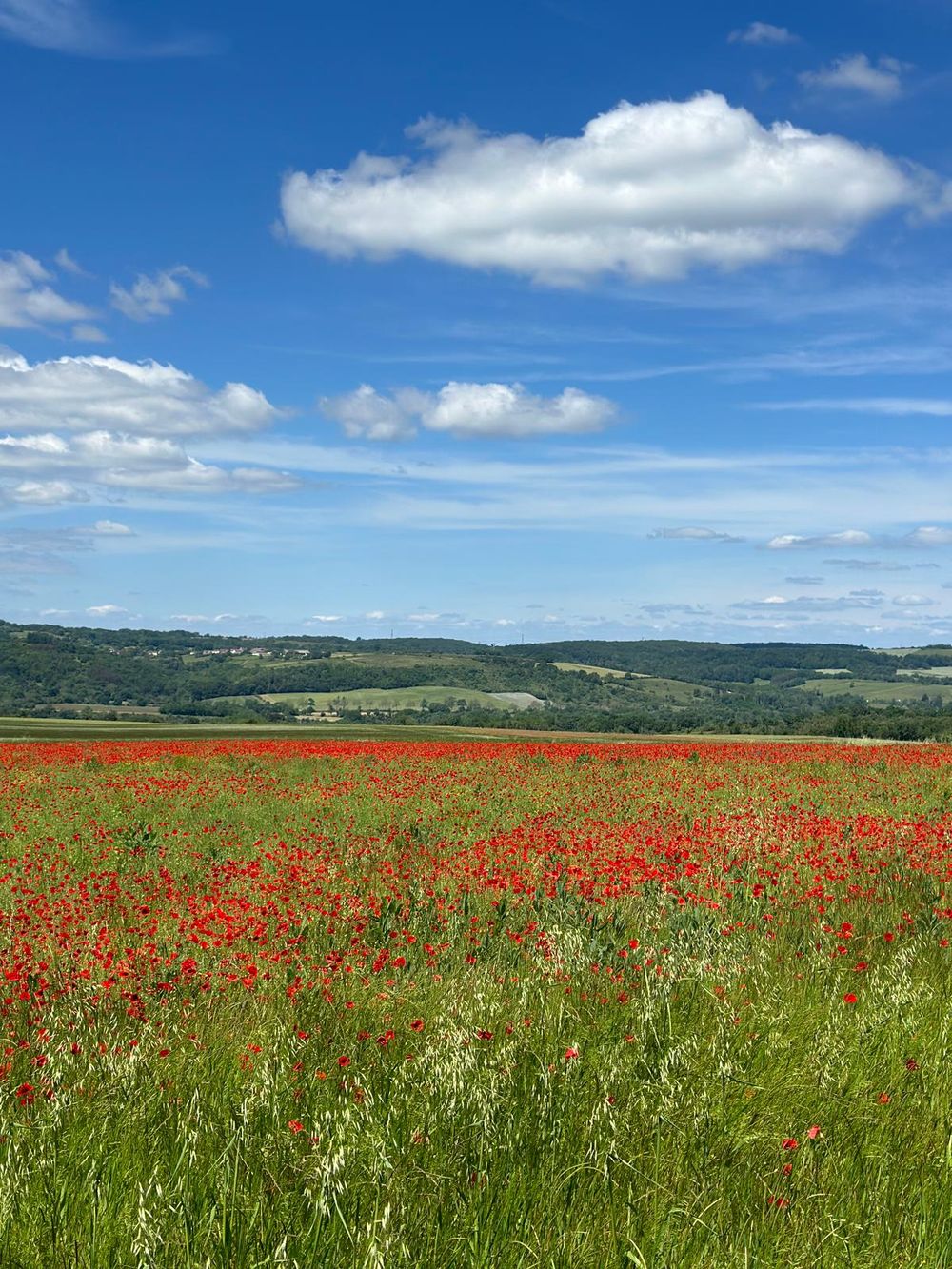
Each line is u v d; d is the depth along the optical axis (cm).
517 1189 403
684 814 1900
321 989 719
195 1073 558
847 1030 589
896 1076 524
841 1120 479
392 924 984
